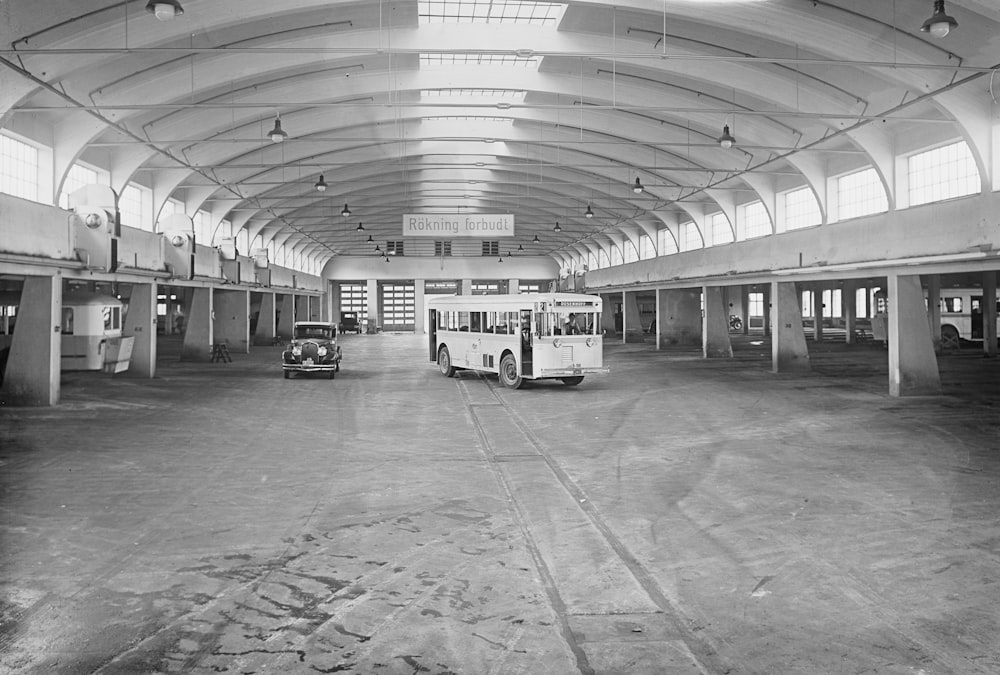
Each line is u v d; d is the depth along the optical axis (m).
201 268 31.58
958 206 18.77
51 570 7.08
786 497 9.77
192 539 8.04
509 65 25.27
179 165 30.20
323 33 20.91
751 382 24.80
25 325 18.91
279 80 25.19
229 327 41.53
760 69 21.78
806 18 17.27
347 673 5.09
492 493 10.06
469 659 5.28
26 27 16.67
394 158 38.78
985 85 18.27
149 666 5.19
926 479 10.73
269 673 5.09
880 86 21.11
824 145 26.50
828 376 26.67
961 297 40.03
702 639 5.59
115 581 6.80
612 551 7.61
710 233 41.47
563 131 33.12
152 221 31.19
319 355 26.39
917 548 7.66
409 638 5.62
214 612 6.11
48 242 18.19
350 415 17.56
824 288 49.31
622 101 25.61
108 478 10.94
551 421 16.59
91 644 5.53
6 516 8.94
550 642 5.54
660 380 25.61
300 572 7.02
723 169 32.03
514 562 7.29
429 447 13.48
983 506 9.24
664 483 10.62
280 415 17.55
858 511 9.07
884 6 16.70
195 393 22.05
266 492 10.12
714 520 8.73
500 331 24.08
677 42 20.80
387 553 7.56
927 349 20.83
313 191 43.34
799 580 6.79
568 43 21.34
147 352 26.97
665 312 44.81
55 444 13.67
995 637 5.60
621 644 5.50
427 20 21.25
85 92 21.42
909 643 5.51
